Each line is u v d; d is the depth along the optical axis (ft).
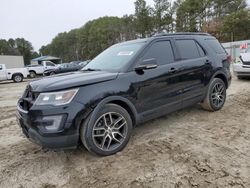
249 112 19.04
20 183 10.94
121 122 13.11
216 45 19.79
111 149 12.75
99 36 282.56
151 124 17.03
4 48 345.51
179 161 11.84
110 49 17.17
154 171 11.12
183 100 16.21
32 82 13.05
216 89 18.97
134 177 10.78
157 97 14.60
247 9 190.90
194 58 17.19
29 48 373.61
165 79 14.90
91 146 12.12
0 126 19.29
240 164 11.36
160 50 15.39
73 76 13.05
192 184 10.08
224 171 10.84
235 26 176.65
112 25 272.31
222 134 14.80
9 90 47.01
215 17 211.41
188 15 206.28
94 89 12.16
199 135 14.80
